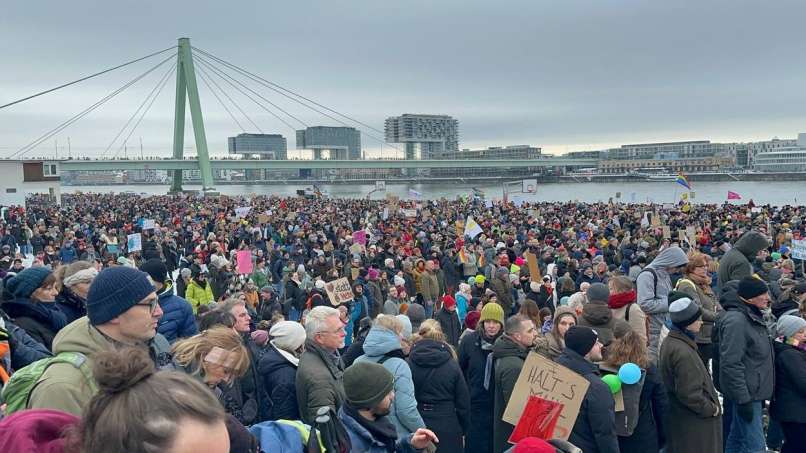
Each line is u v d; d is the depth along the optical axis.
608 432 4.67
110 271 3.01
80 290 5.18
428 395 5.45
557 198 127.25
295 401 4.81
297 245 21.19
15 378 2.79
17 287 4.66
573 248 20.08
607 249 20.05
